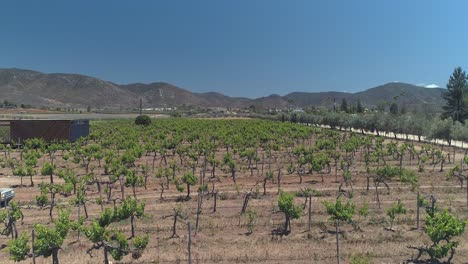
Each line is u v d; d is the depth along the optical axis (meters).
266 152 36.06
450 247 11.91
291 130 54.94
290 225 15.64
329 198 19.98
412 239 14.23
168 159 34.84
